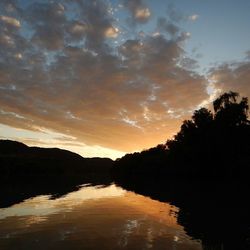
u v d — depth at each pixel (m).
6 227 20.45
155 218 24.69
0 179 97.88
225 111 75.06
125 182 91.81
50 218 24.12
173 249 15.53
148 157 133.88
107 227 20.67
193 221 23.47
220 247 15.96
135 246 15.99
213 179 76.19
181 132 84.81
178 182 75.81
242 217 25.39
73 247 15.70
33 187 63.03
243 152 73.31
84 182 91.69
